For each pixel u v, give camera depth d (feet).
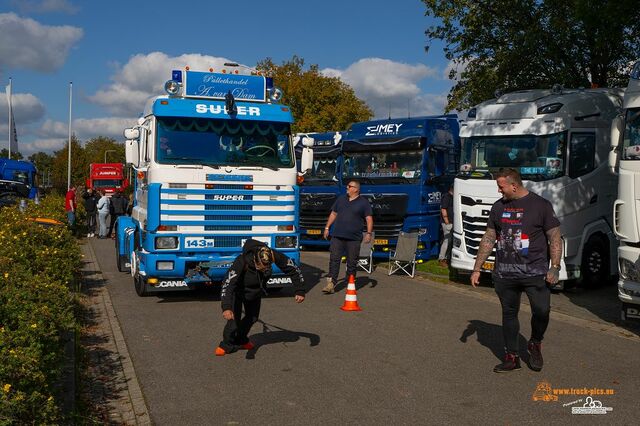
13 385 14.37
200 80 34.19
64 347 21.94
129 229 40.98
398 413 17.99
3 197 102.99
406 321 29.94
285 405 18.62
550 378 21.25
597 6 41.45
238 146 34.06
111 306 33.19
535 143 37.96
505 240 21.62
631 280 27.14
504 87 63.52
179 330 27.89
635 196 27.14
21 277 22.91
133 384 20.52
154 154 32.55
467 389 20.08
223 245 33.35
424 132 50.60
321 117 138.62
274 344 25.53
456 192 40.55
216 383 20.63
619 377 21.40
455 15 62.18
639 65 28.84
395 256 44.88
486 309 33.01
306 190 61.16
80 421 16.39
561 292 38.58
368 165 52.85
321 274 45.91
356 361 23.16
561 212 36.96
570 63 58.44
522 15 59.77
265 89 35.86
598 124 38.75
